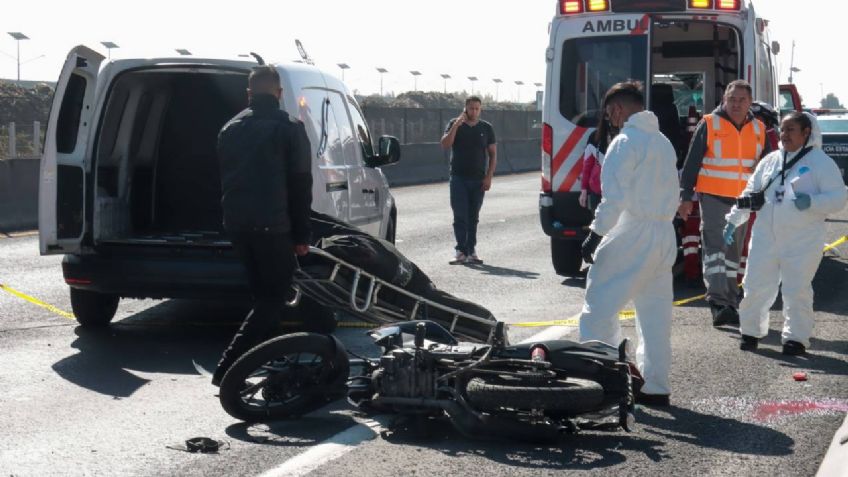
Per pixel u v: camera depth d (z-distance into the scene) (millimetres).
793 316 8984
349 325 10414
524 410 6352
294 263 7395
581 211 13367
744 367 8508
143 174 10305
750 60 12922
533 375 6355
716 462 6086
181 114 10477
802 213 8875
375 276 7836
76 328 10070
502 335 6941
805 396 7590
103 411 7168
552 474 5852
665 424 6867
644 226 7188
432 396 6559
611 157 7160
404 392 6578
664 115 13727
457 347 6781
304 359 7285
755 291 9070
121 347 9266
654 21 13070
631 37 13141
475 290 12570
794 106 22812
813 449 6336
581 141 13328
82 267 9180
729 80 13492
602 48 13250
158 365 8602
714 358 8828
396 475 5816
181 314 10867
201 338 9688
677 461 6102
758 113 11695
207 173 10531
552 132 13430
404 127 36219
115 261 9133
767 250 9023
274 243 7250
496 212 23188
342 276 7770
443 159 34938
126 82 9633
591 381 6531
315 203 9531
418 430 6516
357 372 8016
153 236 10047
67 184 9109
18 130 28172
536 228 19922
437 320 8250
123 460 6082
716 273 10258
